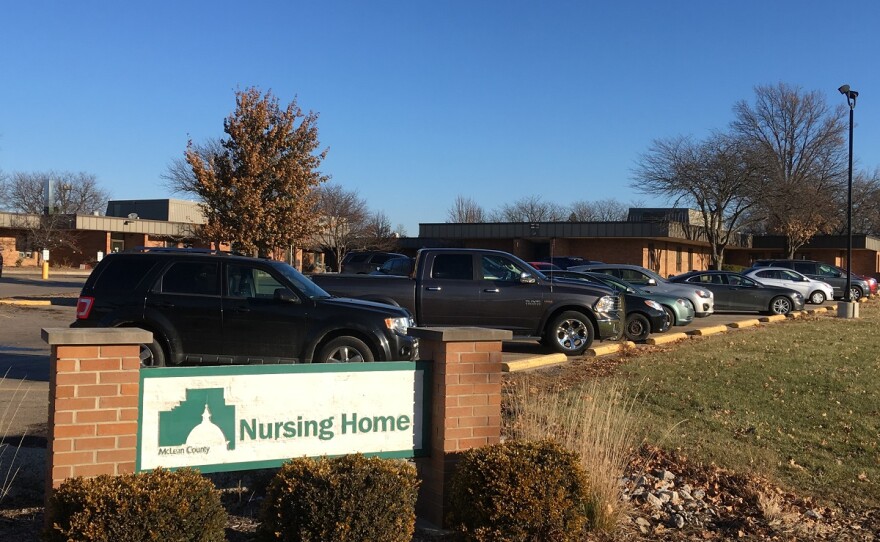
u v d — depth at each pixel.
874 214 64.38
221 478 6.10
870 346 14.95
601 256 47.97
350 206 49.75
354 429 5.32
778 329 18.48
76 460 4.43
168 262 9.73
